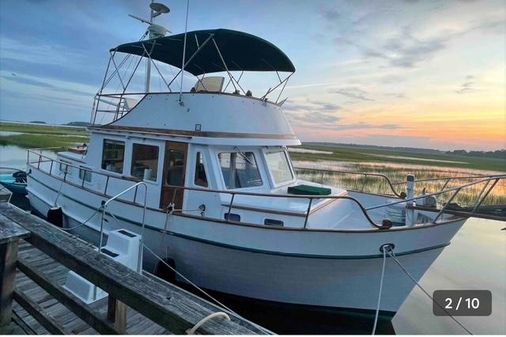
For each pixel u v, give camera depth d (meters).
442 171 28.28
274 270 5.14
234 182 6.05
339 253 4.78
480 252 10.72
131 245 4.98
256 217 5.41
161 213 5.71
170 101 6.41
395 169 28.02
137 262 5.07
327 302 5.23
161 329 3.84
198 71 8.58
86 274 2.00
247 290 5.48
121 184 6.77
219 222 5.21
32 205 9.84
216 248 5.28
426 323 6.09
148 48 7.19
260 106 6.46
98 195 6.79
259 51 6.88
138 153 6.70
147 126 6.60
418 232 4.79
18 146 39.59
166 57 7.75
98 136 7.56
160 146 6.29
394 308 5.20
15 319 2.61
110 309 1.97
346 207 6.19
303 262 4.93
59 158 9.54
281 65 7.52
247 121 6.12
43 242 2.30
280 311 5.52
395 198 6.74
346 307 5.22
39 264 5.24
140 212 5.98
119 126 7.06
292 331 5.49
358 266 4.88
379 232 4.70
